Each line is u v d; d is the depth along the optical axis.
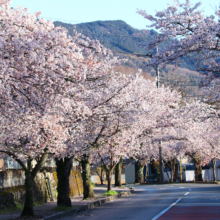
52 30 11.53
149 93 23.94
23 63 10.64
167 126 26.16
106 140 22.11
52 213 15.46
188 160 64.12
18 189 19.19
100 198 23.70
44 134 15.20
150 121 24.47
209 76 13.12
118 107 17.81
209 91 17.42
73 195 26.89
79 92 14.45
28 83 11.30
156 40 13.63
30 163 14.88
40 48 10.85
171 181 55.16
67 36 12.55
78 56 11.62
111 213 15.30
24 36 10.77
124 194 29.12
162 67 13.66
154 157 52.78
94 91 16.52
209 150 45.47
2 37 10.10
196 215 12.93
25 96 11.50
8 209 16.69
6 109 11.70
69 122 16.27
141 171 56.53
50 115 14.28
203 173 56.22
